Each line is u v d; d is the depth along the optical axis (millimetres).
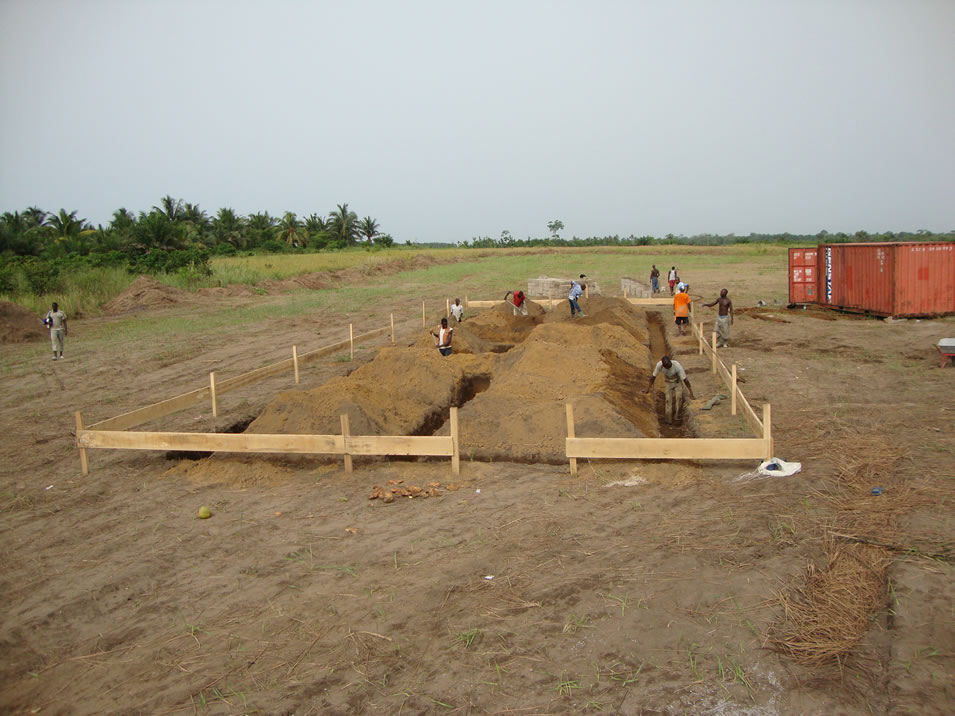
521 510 7258
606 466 8453
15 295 26953
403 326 23453
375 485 8242
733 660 4527
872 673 4324
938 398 11039
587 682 4387
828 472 7828
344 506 7641
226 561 6426
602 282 37656
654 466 8352
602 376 12844
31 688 4715
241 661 4852
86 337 21875
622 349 16297
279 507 7707
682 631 4883
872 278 20688
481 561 6129
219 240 64688
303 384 14172
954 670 4254
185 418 11789
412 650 4852
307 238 75750
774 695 4180
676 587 5477
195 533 7098
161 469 9211
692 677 4383
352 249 77250
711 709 4086
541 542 6445
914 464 7945
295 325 24172
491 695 4324
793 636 4754
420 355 14078
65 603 5781
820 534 6246
